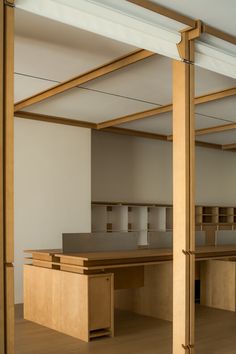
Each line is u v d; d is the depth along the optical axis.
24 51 5.10
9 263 3.16
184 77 4.34
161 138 10.17
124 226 9.80
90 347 5.01
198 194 11.70
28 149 7.99
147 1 3.99
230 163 12.49
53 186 8.25
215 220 11.73
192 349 4.20
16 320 6.24
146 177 10.66
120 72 5.71
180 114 4.34
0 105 3.15
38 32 4.60
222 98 6.91
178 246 4.27
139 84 6.26
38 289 6.06
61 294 5.65
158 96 6.94
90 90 6.55
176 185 4.32
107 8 3.90
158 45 4.23
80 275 5.37
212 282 7.41
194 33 4.34
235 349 5.01
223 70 4.73
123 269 6.53
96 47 4.98
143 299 6.80
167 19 4.18
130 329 5.87
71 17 3.70
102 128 8.93
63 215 8.34
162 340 5.33
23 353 4.77
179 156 4.31
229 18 4.30
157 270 6.61
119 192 10.12
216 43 4.70
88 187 8.73
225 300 7.20
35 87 6.50
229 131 9.53
